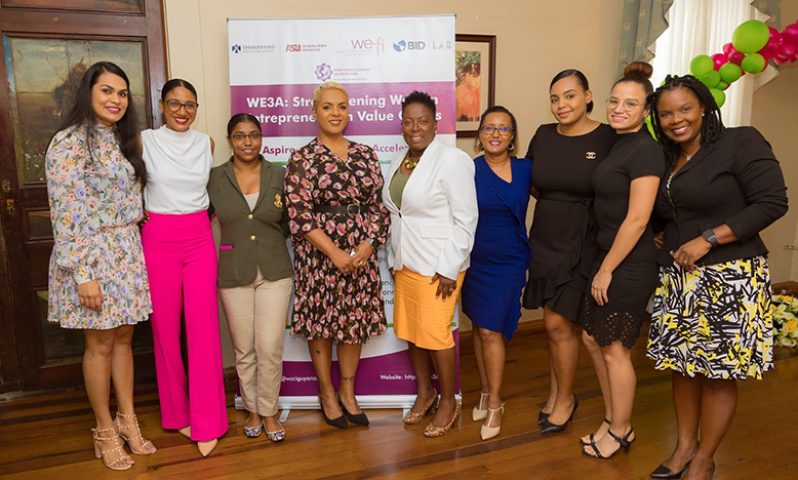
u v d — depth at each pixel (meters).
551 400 2.76
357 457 2.45
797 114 4.52
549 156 2.39
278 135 2.77
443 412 2.62
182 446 2.55
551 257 2.44
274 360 2.56
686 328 2.03
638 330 2.23
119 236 2.23
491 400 2.59
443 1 3.45
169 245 2.36
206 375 2.47
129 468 2.38
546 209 2.45
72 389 3.14
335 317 2.52
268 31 2.71
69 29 2.87
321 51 2.73
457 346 2.82
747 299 1.93
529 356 3.58
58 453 2.50
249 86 2.73
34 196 2.96
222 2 3.03
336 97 2.43
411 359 2.76
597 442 2.41
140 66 2.99
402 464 2.38
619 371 2.31
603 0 3.84
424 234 2.42
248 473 2.34
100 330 2.26
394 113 2.78
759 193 1.86
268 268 2.50
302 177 2.43
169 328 2.48
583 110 2.34
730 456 2.39
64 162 2.07
